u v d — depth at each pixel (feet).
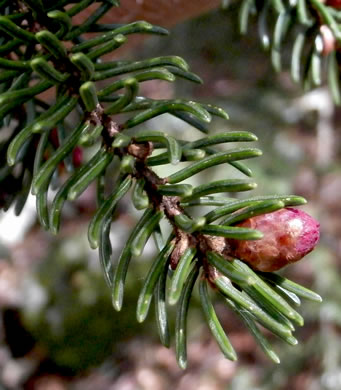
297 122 2.36
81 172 0.61
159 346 2.53
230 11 2.30
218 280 0.60
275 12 0.77
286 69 2.06
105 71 0.62
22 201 0.70
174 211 0.61
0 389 2.43
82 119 0.62
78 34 0.64
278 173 2.16
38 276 2.46
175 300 0.57
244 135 0.60
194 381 2.35
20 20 0.64
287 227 0.60
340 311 1.90
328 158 2.29
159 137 0.60
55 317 2.46
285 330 0.58
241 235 0.58
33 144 0.70
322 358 1.91
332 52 0.78
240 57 2.46
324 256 2.01
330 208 2.16
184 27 2.41
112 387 2.46
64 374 2.53
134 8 0.78
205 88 2.41
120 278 0.60
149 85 2.54
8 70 0.62
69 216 2.52
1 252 2.16
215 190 0.60
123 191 0.61
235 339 2.33
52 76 0.60
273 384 2.00
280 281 0.61
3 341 2.51
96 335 2.48
